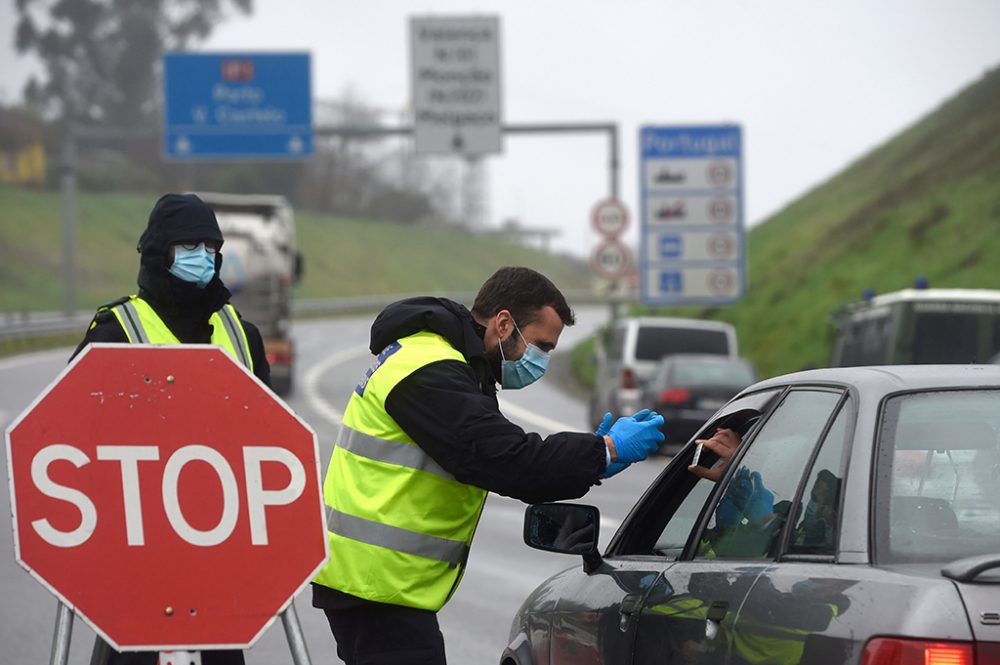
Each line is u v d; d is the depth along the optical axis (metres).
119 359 10.16
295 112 90.88
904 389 9.52
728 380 54.97
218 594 10.16
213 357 10.22
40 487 10.02
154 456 10.16
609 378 63.41
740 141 81.31
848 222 116.44
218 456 10.21
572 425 63.03
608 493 39.66
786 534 9.62
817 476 9.59
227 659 12.75
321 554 10.26
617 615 11.47
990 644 7.92
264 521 10.23
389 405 11.44
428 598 11.70
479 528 34.34
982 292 40.62
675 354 61.88
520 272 12.12
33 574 9.96
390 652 11.69
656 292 81.44
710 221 81.44
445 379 11.32
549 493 11.30
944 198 104.44
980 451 9.22
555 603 13.02
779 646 8.97
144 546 10.12
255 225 75.31
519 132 84.75
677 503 12.16
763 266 123.69
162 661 10.12
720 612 9.81
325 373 98.06
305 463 10.28
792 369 89.94
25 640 22.08
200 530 10.17
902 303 40.38
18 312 189.12
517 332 12.05
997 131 112.62
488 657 21.00
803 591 9.00
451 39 84.94
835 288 99.56
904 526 8.88
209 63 91.00
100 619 10.04
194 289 12.98
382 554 11.54
